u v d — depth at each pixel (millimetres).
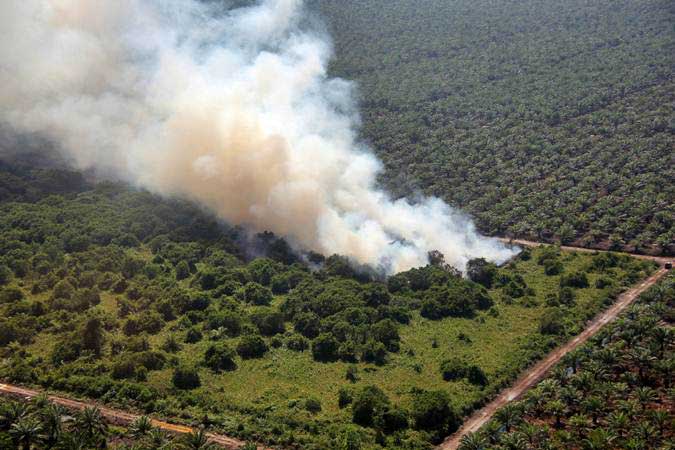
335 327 182125
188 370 157750
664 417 134625
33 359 164000
